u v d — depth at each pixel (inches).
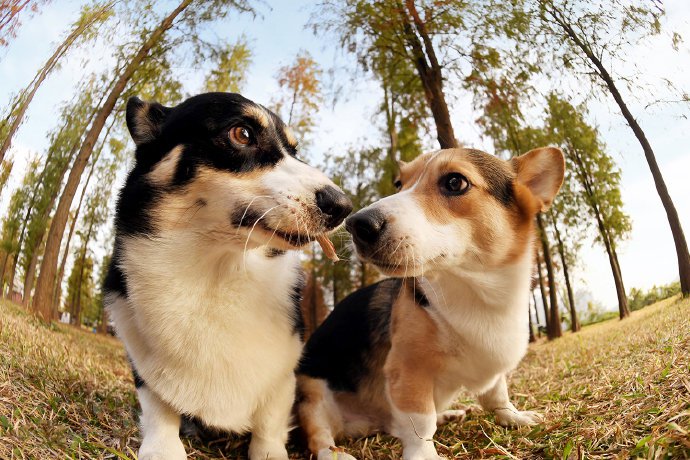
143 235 15.9
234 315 16.2
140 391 16.6
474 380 19.0
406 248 15.7
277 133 16.8
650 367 20.4
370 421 22.1
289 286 18.3
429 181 17.6
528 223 18.9
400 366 18.3
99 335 39.6
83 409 18.9
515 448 16.9
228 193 15.4
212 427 17.1
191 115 16.2
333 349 23.0
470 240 17.3
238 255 16.1
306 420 20.0
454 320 17.9
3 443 14.1
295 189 15.1
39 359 22.2
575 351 34.1
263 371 16.8
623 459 13.2
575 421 17.5
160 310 15.7
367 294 24.1
